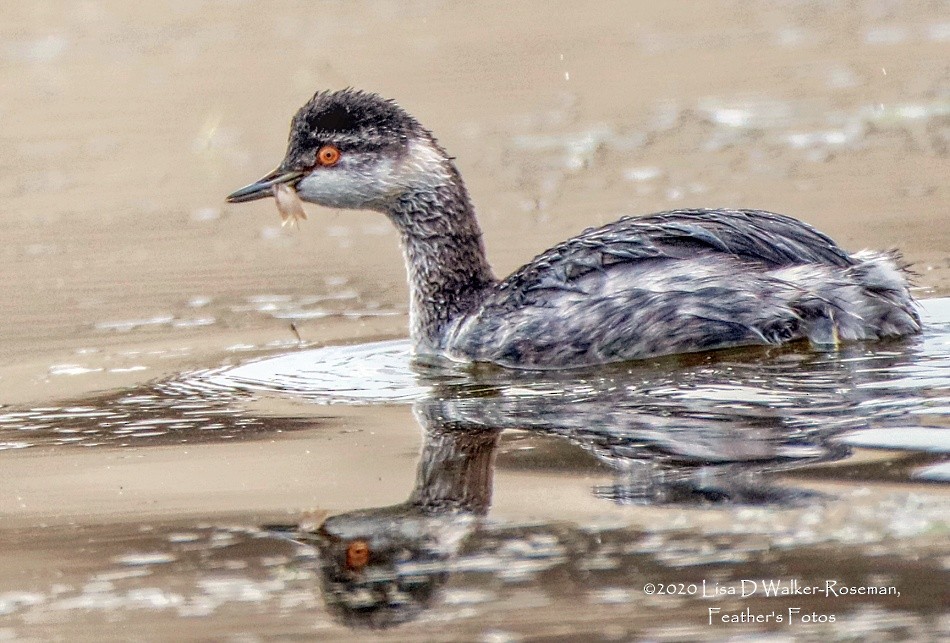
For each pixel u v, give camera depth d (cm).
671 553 870
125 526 975
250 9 3778
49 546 944
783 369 1230
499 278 1695
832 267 1295
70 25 3662
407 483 1034
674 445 1066
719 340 1287
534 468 1040
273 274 1833
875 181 2097
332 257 1925
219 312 1648
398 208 1490
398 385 1316
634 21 3547
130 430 1208
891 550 852
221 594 856
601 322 1305
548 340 1327
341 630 801
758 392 1173
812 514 911
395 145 1484
